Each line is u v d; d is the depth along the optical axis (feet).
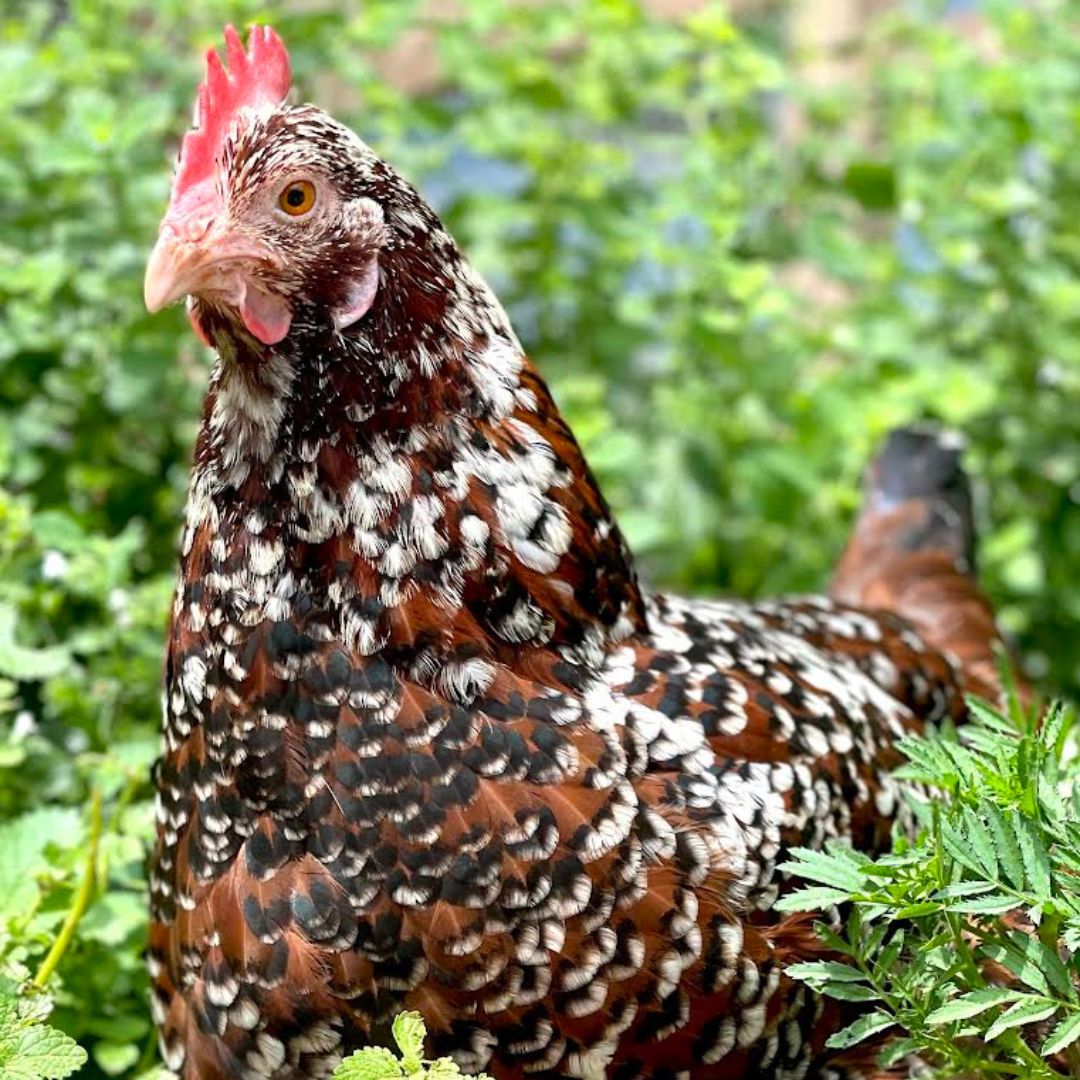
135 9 4.23
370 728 2.49
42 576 3.26
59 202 3.69
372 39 4.12
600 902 2.49
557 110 4.52
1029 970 2.39
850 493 4.09
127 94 3.90
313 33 4.00
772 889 2.57
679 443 4.22
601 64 4.59
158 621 3.24
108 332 3.67
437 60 5.10
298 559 2.51
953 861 2.41
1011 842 2.40
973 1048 2.54
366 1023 2.50
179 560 2.61
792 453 3.98
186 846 2.58
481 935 2.48
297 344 2.49
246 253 2.46
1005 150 4.39
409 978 2.49
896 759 2.86
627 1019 2.50
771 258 4.48
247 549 2.52
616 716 2.57
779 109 5.69
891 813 2.78
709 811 2.56
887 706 2.95
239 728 2.52
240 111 2.51
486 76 4.39
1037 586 4.18
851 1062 2.67
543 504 2.58
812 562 4.16
